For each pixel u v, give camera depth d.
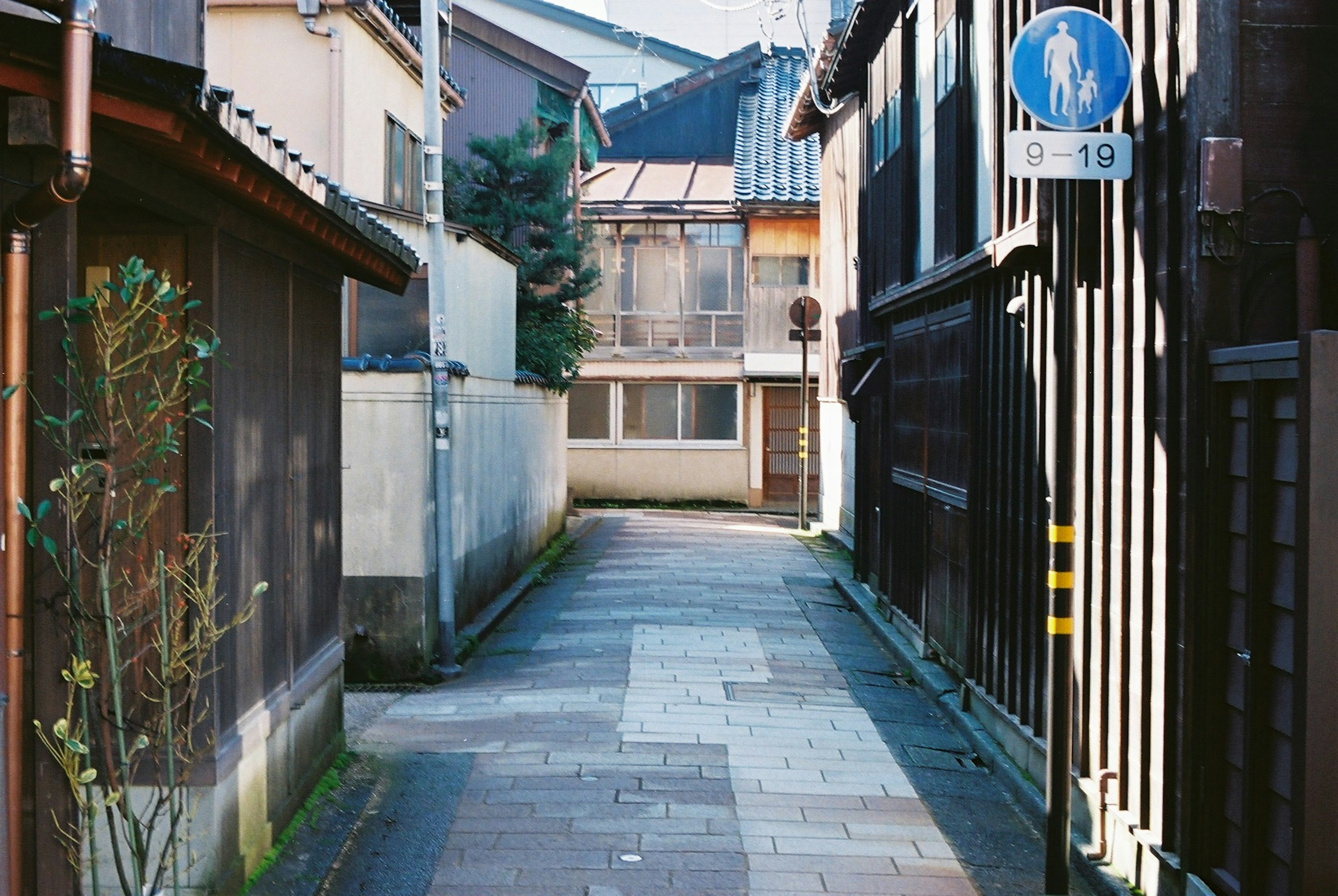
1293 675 4.74
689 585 16.61
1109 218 6.66
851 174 19.66
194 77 4.05
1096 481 6.77
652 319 28.12
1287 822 4.87
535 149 20.30
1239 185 5.49
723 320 28.03
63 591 4.41
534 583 16.33
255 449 6.18
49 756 4.40
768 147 29.42
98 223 5.39
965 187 9.94
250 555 6.08
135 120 4.14
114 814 5.32
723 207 27.50
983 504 9.42
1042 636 7.68
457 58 21.94
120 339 4.62
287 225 5.95
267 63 13.64
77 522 4.53
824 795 7.70
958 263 9.48
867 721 9.59
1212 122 5.56
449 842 6.75
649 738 8.89
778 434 28.80
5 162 4.09
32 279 4.30
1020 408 8.32
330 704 7.93
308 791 7.25
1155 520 5.96
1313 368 4.61
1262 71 5.60
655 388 28.56
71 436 4.37
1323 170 5.61
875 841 6.89
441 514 10.95
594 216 26.73
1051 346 7.48
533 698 10.12
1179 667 5.70
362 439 10.80
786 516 27.00
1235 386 5.38
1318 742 4.61
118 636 4.80
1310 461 4.62
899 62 13.05
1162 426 5.88
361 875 6.28
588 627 13.48
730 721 9.44
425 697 10.20
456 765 8.16
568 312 20.52
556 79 22.14
